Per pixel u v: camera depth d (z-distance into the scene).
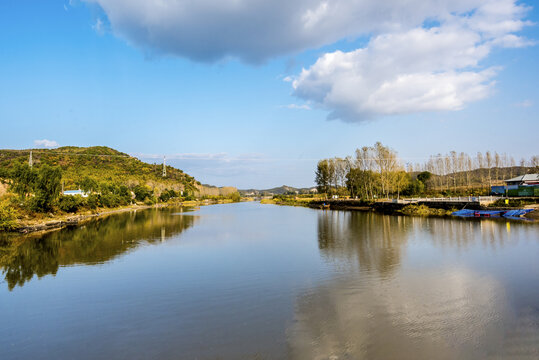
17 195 54.91
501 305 14.46
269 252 27.12
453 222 44.00
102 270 22.17
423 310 14.03
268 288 17.55
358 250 26.86
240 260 24.38
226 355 10.73
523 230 34.91
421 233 35.06
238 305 15.16
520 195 62.28
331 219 55.34
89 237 37.59
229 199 184.00
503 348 10.83
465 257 23.45
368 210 73.06
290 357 10.48
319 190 111.38
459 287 16.97
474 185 102.38
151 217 66.12
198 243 32.41
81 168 144.62
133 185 144.75
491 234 32.91
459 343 11.18
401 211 61.44
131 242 33.50
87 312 14.77
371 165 87.69
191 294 16.89
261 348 11.11
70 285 18.89
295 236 35.84
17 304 15.91
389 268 20.94
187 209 99.38
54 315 14.50
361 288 17.12
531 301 14.87
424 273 19.64
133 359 10.69
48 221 49.66
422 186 92.25
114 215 72.75
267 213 76.25
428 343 11.20
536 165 84.94
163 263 23.89
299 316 13.71
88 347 11.59
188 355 10.80
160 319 13.80
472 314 13.55
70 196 66.44
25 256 27.23
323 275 19.75
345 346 11.11
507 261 22.09
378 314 13.72
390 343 11.23
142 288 18.08
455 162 91.94
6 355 11.16
